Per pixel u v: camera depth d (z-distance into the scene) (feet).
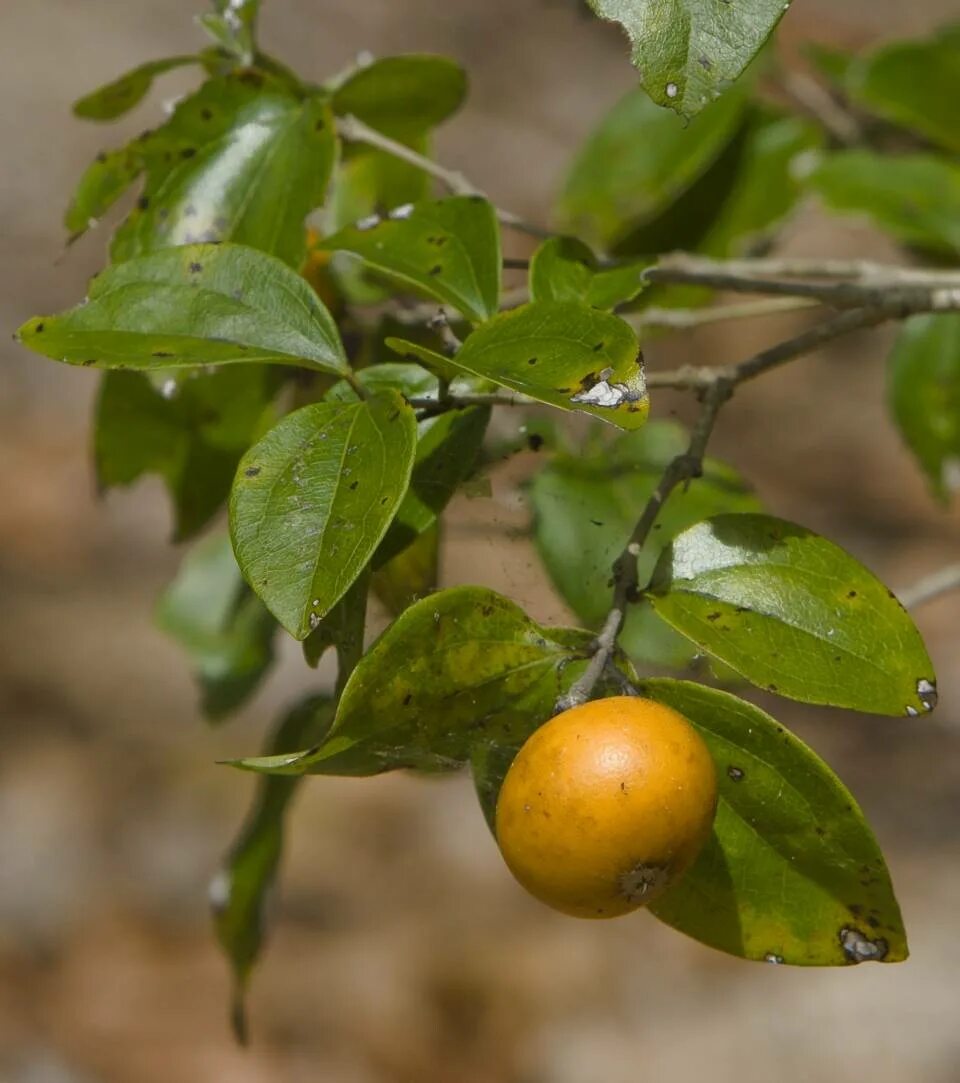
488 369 1.65
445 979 4.06
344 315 1.94
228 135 1.83
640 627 1.89
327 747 1.62
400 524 1.70
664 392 3.77
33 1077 3.70
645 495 1.95
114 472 1.95
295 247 1.82
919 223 2.24
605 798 1.60
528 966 4.09
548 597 2.15
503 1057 3.84
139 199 1.83
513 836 1.61
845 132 2.31
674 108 1.60
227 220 1.83
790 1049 3.79
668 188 2.25
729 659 1.67
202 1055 3.82
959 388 2.20
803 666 1.68
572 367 1.64
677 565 1.70
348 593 1.70
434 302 1.98
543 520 1.94
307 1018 3.95
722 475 1.96
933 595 2.08
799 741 1.65
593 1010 3.95
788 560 1.69
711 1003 3.96
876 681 1.67
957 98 2.24
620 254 2.27
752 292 1.93
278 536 1.63
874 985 3.94
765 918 1.69
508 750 1.68
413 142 1.98
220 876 2.02
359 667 1.62
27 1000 3.94
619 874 1.60
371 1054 3.84
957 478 2.23
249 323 1.70
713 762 1.64
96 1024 3.90
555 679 1.67
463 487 1.80
